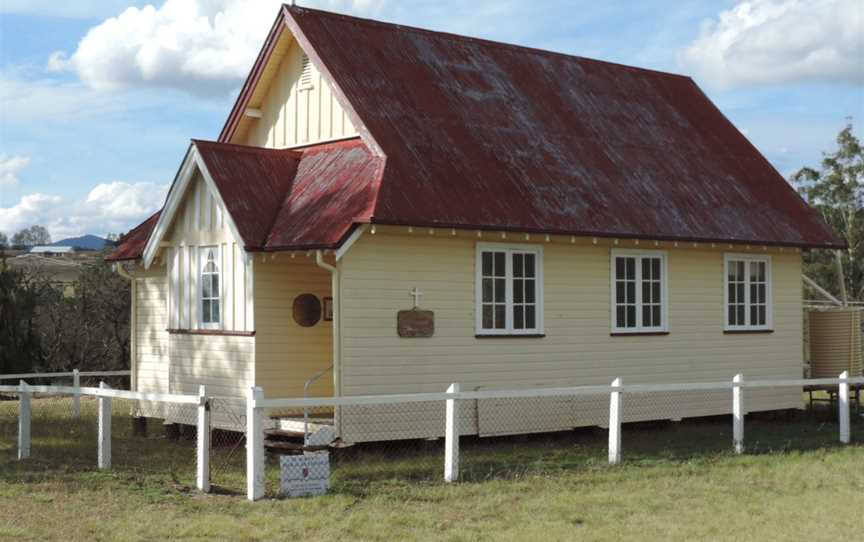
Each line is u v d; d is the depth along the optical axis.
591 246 20.08
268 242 17.53
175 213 19.30
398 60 20.58
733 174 23.66
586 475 15.20
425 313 17.77
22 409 16.59
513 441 19.11
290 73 20.53
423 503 13.23
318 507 12.85
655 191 21.39
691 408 21.59
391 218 16.69
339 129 19.38
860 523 12.42
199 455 13.84
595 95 23.48
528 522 12.34
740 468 16.06
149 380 21.16
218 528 11.80
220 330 18.45
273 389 18.03
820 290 25.34
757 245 22.02
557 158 20.58
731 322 22.47
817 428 21.81
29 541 11.37
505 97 21.45
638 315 20.81
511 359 18.83
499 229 17.94
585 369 19.88
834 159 44.03
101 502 13.18
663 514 12.84
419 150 18.45
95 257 44.91
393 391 17.36
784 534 11.84
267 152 19.30
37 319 37.16
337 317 16.83
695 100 25.70
